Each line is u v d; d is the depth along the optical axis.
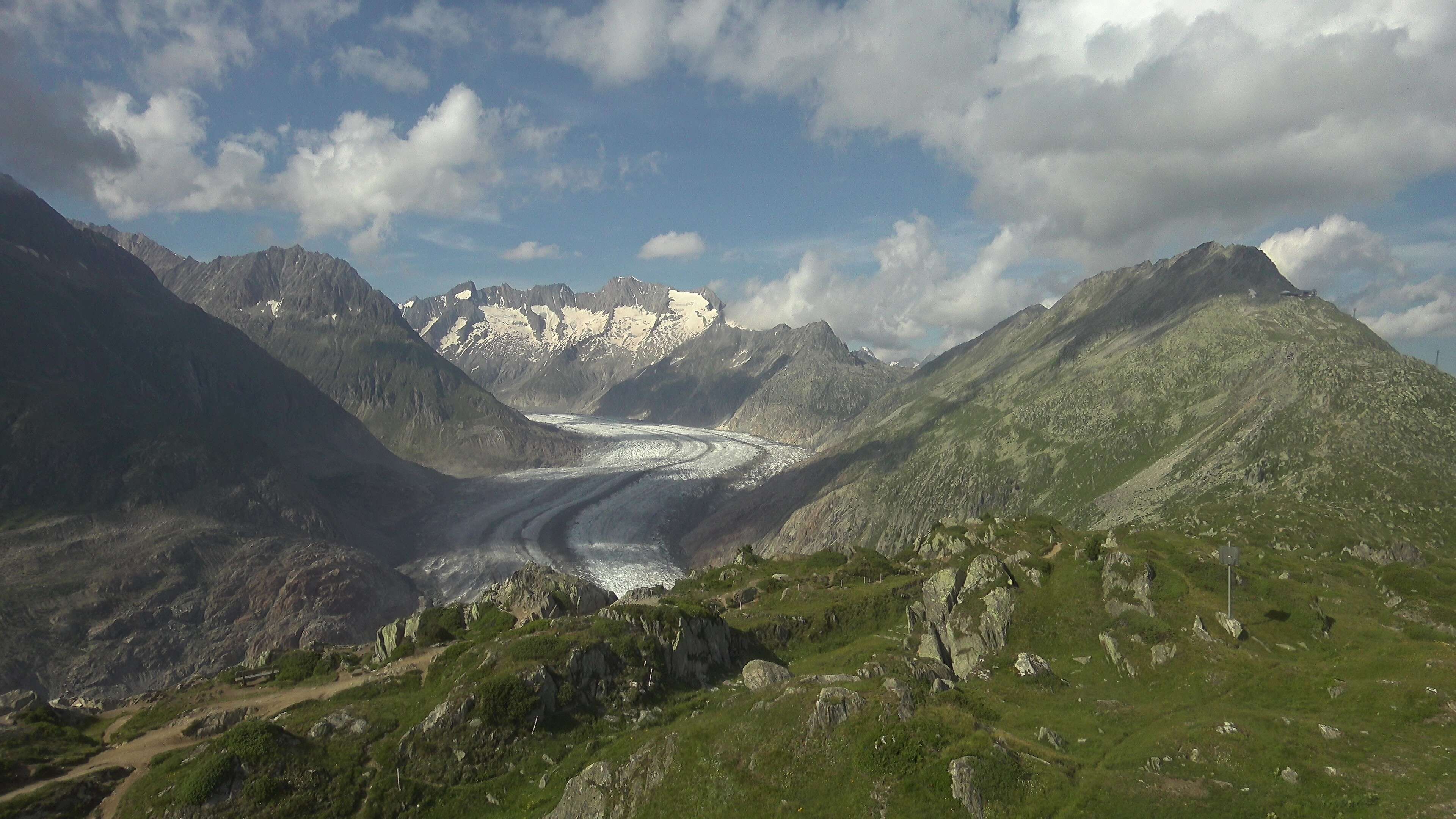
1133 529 79.69
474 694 49.25
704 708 52.31
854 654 63.31
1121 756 37.56
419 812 42.38
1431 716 37.84
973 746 35.78
